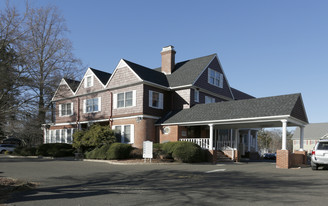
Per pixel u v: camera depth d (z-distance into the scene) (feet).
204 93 91.76
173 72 96.37
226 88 102.63
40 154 94.89
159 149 69.62
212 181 37.14
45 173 45.96
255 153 105.60
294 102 62.75
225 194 27.91
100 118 91.56
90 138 78.33
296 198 25.94
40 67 81.20
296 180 37.93
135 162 62.54
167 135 79.36
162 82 88.53
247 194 27.89
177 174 44.73
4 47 57.06
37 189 31.35
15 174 44.57
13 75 61.82
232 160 78.02
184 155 64.90
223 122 69.41
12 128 88.07
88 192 29.37
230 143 88.07
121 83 86.53
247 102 72.43
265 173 46.65
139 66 89.61
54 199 25.94
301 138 69.46
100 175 43.45
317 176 42.32
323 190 30.09
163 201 24.89
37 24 66.74
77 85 106.52
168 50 97.76
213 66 96.17
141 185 33.96
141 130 79.30
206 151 71.00
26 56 63.82
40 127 111.86
